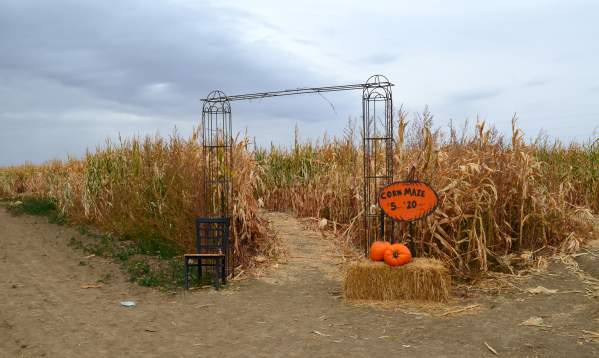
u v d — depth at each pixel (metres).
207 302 7.84
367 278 7.68
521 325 6.38
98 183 14.25
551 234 9.95
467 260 8.82
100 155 14.48
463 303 7.41
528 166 9.73
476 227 9.29
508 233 9.79
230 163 10.09
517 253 9.43
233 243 10.14
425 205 8.09
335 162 14.66
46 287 8.83
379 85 8.62
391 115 8.66
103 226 13.26
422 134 9.40
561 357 5.36
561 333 6.05
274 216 15.01
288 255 10.66
